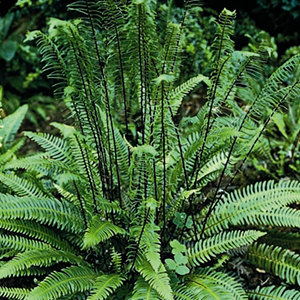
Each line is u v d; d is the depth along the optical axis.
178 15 2.01
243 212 1.48
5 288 1.39
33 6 2.74
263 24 2.69
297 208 1.78
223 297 1.32
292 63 1.36
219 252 1.41
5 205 1.39
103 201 1.40
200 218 1.54
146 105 1.43
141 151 1.24
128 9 1.33
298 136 1.88
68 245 1.50
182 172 1.52
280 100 1.41
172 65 1.44
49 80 2.80
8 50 2.71
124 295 1.41
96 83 1.42
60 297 1.39
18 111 1.96
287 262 1.47
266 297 1.43
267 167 1.92
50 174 1.60
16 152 1.97
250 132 1.54
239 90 1.91
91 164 1.51
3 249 1.50
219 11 2.70
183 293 1.36
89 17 1.31
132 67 1.39
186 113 2.11
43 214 1.42
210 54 1.93
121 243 1.50
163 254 1.49
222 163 1.50
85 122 1.46
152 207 1.27
